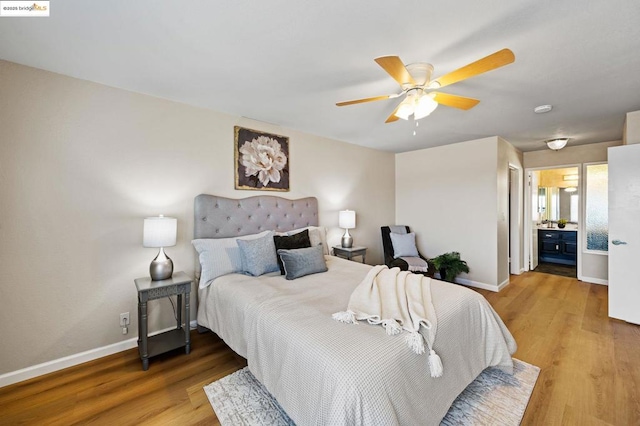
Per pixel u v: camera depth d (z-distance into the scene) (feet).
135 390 6.04
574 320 9.66
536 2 4.48
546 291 12.99
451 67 6.52
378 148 15.69
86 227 7.20
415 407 4.15
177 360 7.21
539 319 9.77
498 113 9.82
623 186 9.46
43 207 6.63
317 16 4.83
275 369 4.94
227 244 8.75
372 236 15.70
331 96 8.30
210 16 4.82
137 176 7.97
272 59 6.24
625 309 9.47
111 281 7.55
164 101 8.45
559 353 7.48
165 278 7.57
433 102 6.39
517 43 5.62
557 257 19.27
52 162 6.73
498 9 4.65
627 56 6.10
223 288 7.37
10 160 6.24
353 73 6.88
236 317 6.48
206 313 8.00
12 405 5.57
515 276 15.88
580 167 15.02
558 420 5.14
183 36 5.40
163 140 8.43
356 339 4.42
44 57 6.13
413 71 6.27
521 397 5.73
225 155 9.77
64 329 6.90
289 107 9.21
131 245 7.87
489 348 6.25
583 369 6.73
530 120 10.62
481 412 5.31
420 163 15.98
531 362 7.06
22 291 6.40
